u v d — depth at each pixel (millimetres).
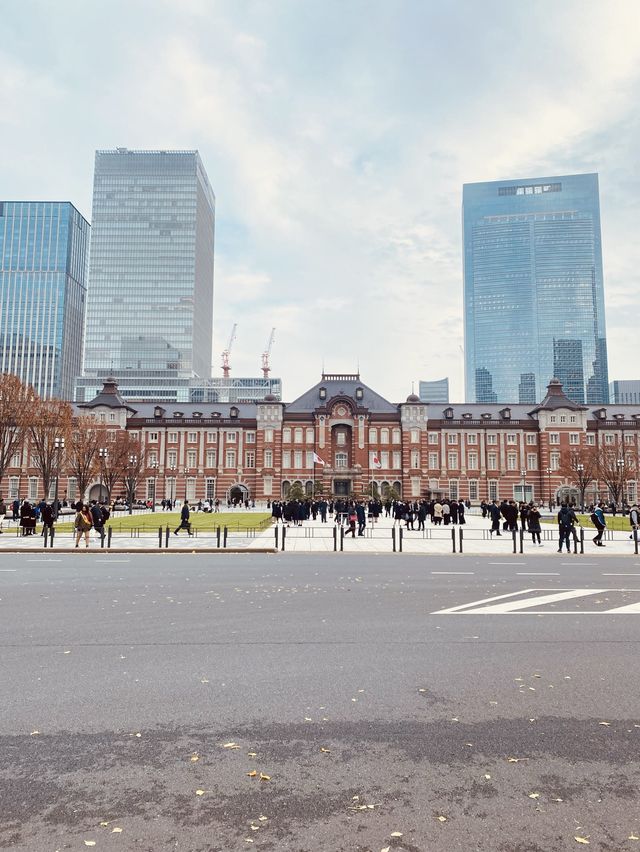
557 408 83500
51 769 5441
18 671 8180
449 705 7043
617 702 7164
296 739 6105
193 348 183500
